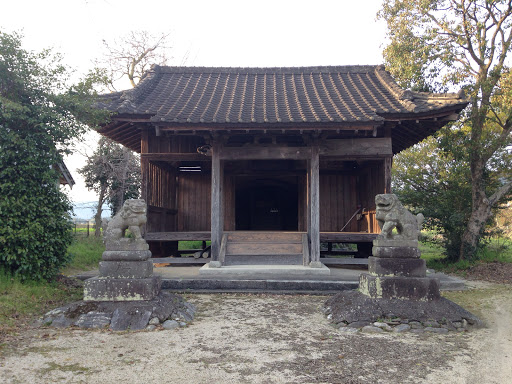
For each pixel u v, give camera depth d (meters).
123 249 6.38
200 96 11.66
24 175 7.71
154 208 11.80
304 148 10.29
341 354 4.61
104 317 5.75
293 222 16.86
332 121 9.19
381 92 11.92
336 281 8.64
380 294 6.29
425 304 6.15
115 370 4.08
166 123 9.27
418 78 13.18
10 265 7.42
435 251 19.84
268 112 10.07
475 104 12.80
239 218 16.89
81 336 5.22
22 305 6.35
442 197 14.73
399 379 3.91
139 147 13.72
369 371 4.11
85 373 4.00
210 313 6.73
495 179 14.77
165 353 4.61
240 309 7.04
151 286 6.24
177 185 14.78
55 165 8.98
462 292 8.84
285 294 8.44
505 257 13.46
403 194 15.32
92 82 8.66
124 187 21.09
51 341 5.00
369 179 12.77
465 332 5.63
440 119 9.96
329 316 6.36
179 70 13.83
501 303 7.65
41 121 7.75
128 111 9.77
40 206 7.79
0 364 4.21
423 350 4.78
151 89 12.19
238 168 13.89
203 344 4.96
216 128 9.39
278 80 13.46
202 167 14.62
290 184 16.03
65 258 8.42
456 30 12.66
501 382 3.85
